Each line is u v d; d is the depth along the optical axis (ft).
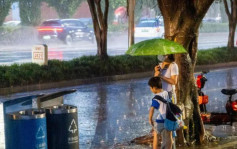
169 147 40.01
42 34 203.92
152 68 121.08
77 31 205.46
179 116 39.42
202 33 278.87
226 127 56.65
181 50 41.09
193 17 46.29
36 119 31.17
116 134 55.01
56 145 32.71
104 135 54.54
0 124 58.34
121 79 111.96
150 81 40.09
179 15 46.39
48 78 97.71
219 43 223.92
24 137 30.99
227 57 142.82
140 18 287.28
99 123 61.41
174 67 43.80
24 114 32.73
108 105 75.20
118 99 81.25
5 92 88.84
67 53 167.12
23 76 93.25
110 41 241.55
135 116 65.92
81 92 90.53
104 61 111.75
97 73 108.17
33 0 265.34
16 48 196.95
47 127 32.86
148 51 40.45
